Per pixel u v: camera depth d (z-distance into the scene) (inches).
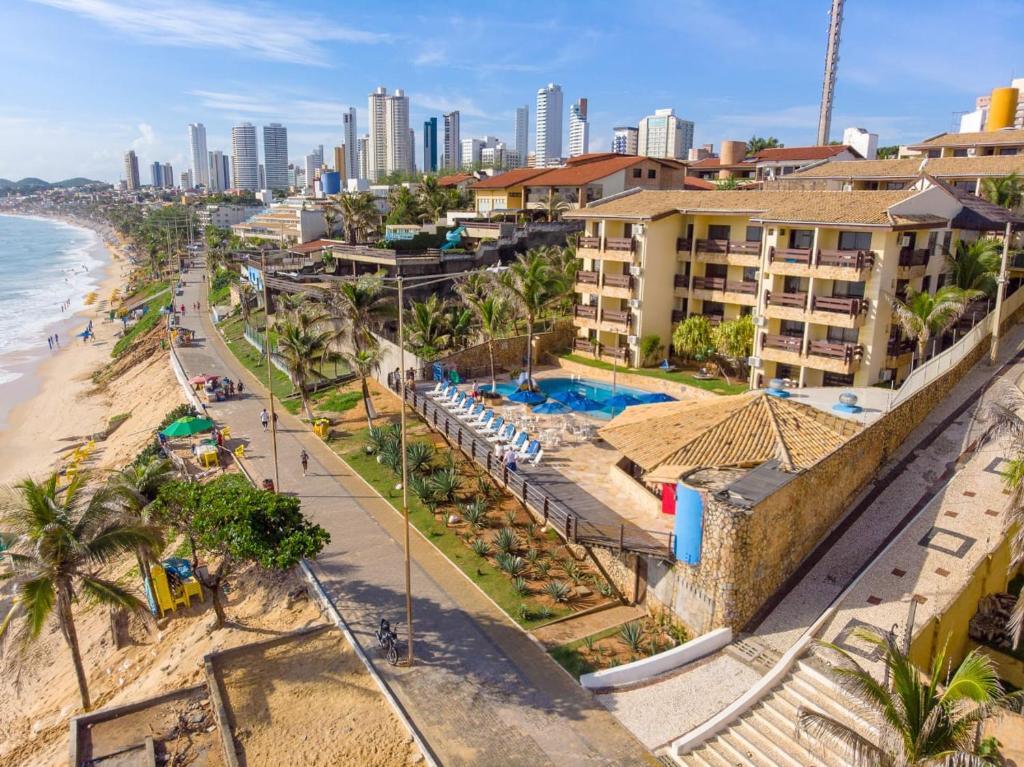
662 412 1316.4
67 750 966.4
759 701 810.8
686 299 2127.2
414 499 1435.8
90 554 976.3
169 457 1734.7
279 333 2030.0
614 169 3105.3
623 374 2011.6
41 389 3193.9
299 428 1930.4
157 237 7608.3
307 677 957.8
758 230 1968.5
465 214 3555.6
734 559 901.8
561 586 1099.9
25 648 959.6
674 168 3282.5
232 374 2618.1
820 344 1653.5
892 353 1678.2
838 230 1670.8
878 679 790.5
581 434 1560.0
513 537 1239.5
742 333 1835.6
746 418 1187.9
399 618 1056.2
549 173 3447.3
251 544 1059.9
